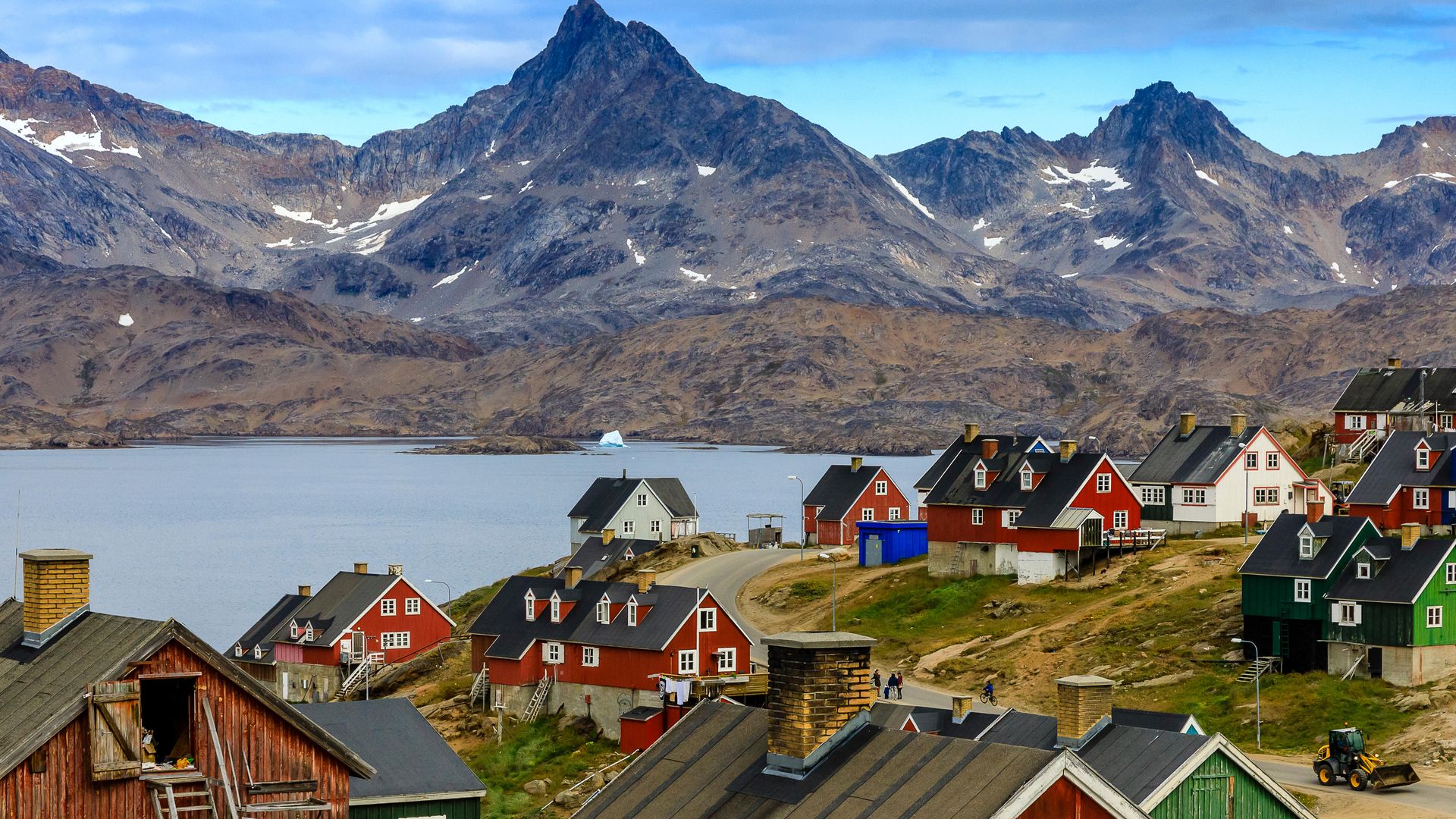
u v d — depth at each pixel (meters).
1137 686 102.94
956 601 132.62
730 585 150.38
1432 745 84.69
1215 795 47.19
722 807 34.69
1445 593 96.00
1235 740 91.38
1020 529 134.88
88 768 35.16
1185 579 122.94
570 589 112.88
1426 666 95.12
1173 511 145.12
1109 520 137.25
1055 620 121.81
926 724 66.06
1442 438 129.50
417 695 121.31
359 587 139.00
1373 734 88.75
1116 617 116.25
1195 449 147.75
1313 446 168.38
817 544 173.88
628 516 186.00
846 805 32.91
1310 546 100.94
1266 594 102.25
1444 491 126.62
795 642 34.88
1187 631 109.75
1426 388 160.88
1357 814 71.88
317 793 38.38
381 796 58.81
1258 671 95.75
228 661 37.41
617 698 106.31
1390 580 96.81
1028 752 32.81
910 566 147.25
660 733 96.75
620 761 95.69
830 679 34.97
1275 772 81.69
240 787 37.28
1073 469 137.62
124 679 36.09
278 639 138.75
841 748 34.94
